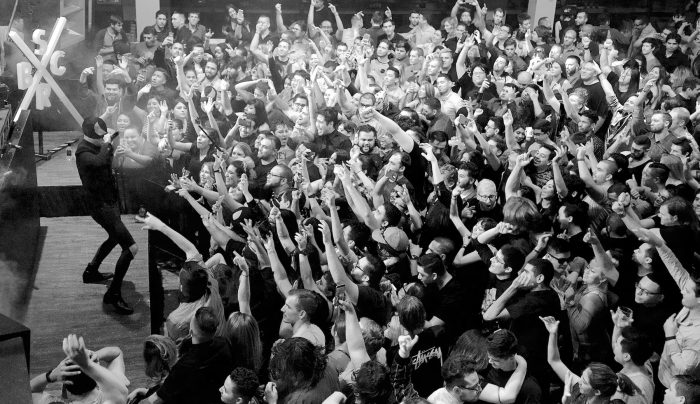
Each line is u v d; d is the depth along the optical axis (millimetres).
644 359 5992
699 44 16797
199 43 14852
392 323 6445
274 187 8766
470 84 13117
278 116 11711
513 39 14703
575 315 6922
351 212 8727
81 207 10062
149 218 7602
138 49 15680
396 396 5590
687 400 5344
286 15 19438
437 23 20219
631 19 20312
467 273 7355
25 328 4961
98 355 5527
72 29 15992
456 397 5297
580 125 10617
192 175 10016
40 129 10859
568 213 7922
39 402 5281
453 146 10297
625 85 12766
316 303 6016
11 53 11023
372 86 12539
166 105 10914
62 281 8281
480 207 8367
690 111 12852
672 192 8781
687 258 7785
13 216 7539
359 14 16422
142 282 8398
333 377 5426
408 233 8312
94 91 12352
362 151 9422
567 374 5969
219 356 5535
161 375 5773
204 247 9875
